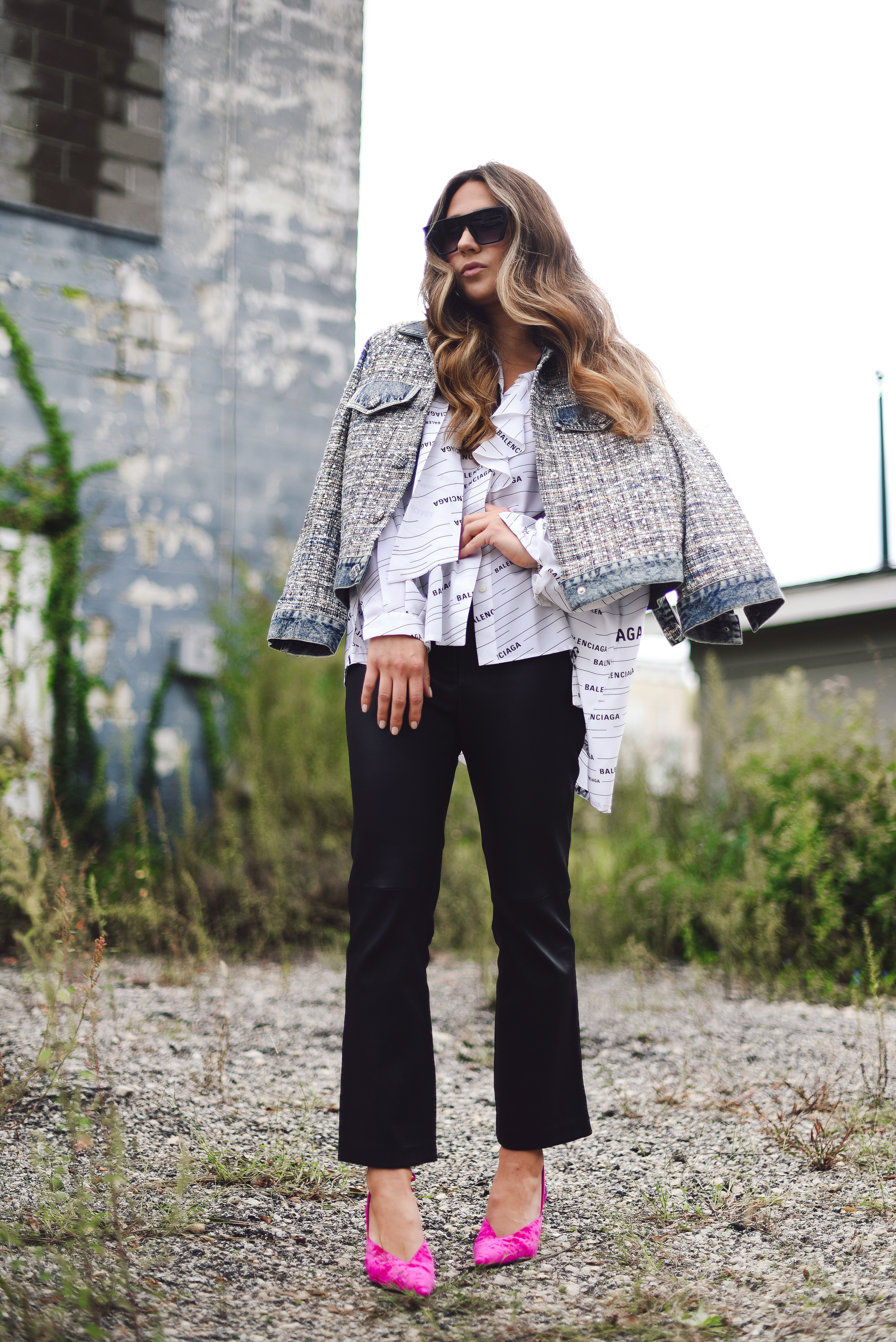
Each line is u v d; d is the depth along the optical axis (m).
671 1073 2.82
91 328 6.00
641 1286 1.59
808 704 5.75
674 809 5.40
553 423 1.75
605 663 1.75
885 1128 2.30
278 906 4.70
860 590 5.38
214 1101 2.44
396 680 1.68
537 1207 1.73
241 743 5.99
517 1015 1.72
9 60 5.85
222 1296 1.52
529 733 1.70
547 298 1.73
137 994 3.54
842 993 3.82
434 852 1.69
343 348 6.80
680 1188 2.01
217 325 6.39
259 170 6.56
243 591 6.33
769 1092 2.63
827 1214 1.87
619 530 1.68
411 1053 1.64
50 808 4.86
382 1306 1.52
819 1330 1.43
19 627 5.66
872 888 4.18
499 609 1.72
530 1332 1.44
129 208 6.14
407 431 1.76
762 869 4.32
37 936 3.40
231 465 6.39
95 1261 1.57
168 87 6.30
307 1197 1.93
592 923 4.68
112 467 6.02
